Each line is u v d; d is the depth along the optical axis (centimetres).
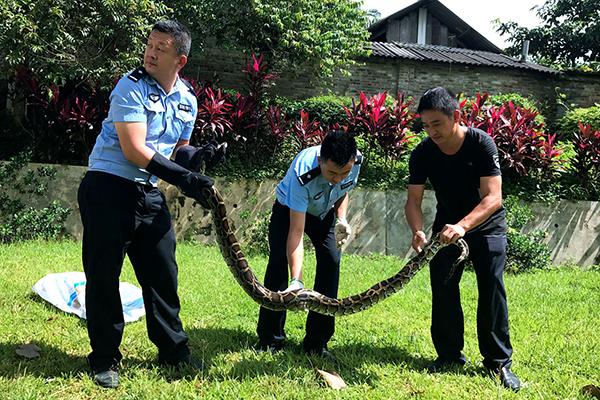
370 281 693
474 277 746
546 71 1592
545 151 980
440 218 433
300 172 391
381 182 948
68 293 514
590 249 966
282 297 353
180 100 372
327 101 1248
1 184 859
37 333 436
